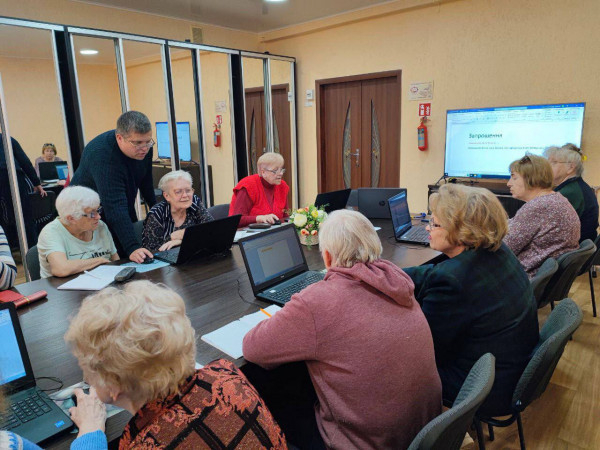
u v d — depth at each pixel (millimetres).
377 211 3217
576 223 2227
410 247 2367
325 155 5824
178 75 4809
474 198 1362
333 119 5660
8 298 1604
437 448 896
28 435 903
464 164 4430
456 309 1343
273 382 1570
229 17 5098
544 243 2230
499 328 1352
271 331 1112
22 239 3553
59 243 1980
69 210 1953
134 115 2230
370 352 1038
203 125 4906
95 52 3994
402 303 1092
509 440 1845
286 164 6156
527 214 2270
